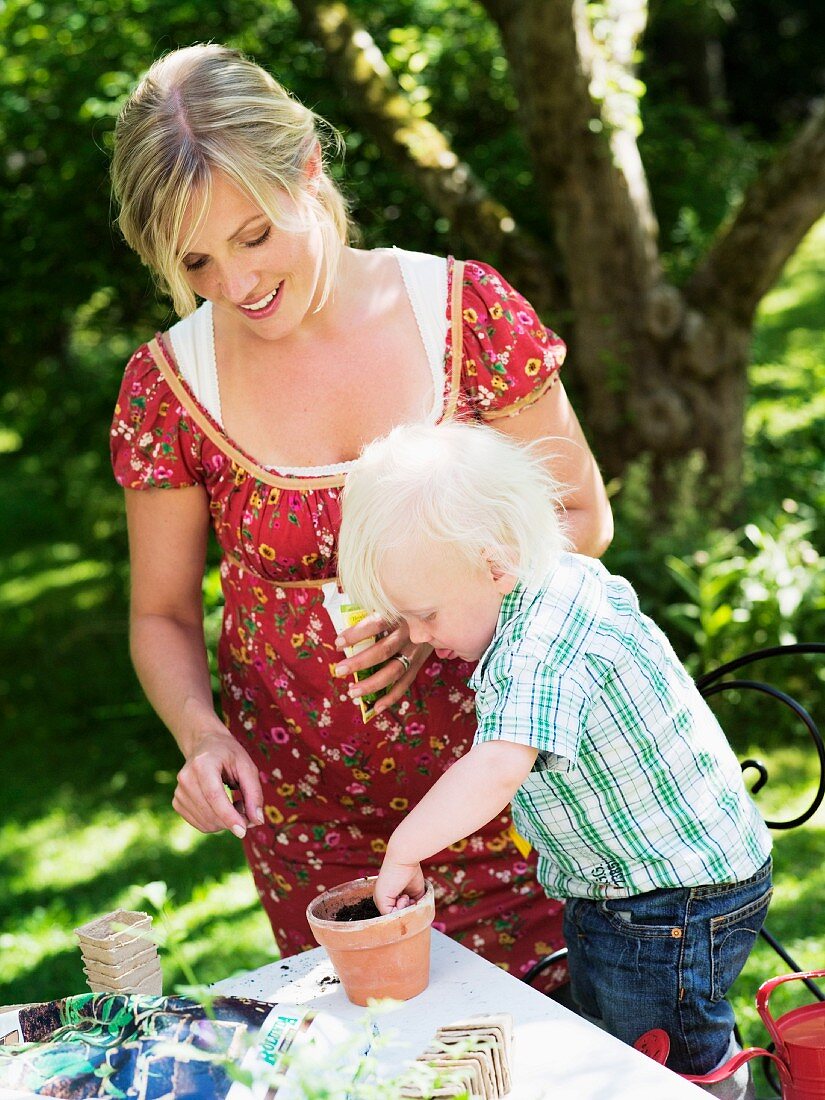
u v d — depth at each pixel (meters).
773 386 7.06
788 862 3.77
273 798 2.04
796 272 11.27
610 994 1.71
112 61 5.81
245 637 1.98
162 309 6.05
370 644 1.83
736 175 6.93
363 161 5.73
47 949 3.89
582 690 1.51
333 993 1.57
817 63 15.28
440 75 6.08
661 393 5.12
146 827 4.80
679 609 4.80
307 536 1.84
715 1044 1.71
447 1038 1.35
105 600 7.21
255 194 1.58
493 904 2.06
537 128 4.81
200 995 1.17
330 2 5.01
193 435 1.91
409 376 1.85
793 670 4.78
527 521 1.58
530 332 1.87
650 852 1.64
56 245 5.98
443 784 1.48
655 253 5.11
